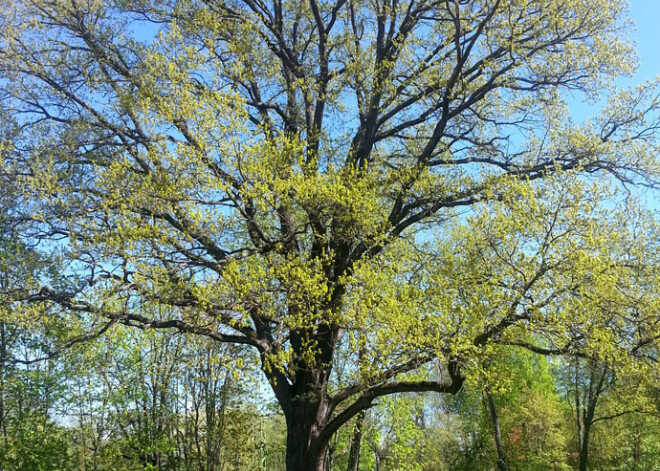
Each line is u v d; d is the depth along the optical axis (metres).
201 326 8.12
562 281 7.77
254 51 10.73
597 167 10.97
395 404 15.98
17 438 14.63
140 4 10.90
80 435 16.56
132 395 16.48
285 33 12.66
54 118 10.54
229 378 17.56
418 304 7.92
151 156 8.11
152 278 7.68
